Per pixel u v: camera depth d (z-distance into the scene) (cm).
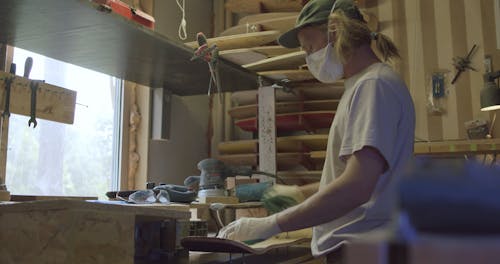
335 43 132
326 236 125
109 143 287
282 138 303
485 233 29
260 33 226
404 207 31
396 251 31
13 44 196
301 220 114
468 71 306
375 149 108
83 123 270
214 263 139
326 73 140
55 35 184
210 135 361
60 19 165
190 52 208
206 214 208
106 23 170
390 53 135
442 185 31
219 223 211
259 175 251
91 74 276
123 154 293
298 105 302
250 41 230
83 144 270
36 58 240
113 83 292
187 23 351
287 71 254
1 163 203
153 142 308
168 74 249
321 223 114
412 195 31
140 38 188
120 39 189
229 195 212
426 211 31
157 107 287
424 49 320
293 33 156
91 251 93
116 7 174
